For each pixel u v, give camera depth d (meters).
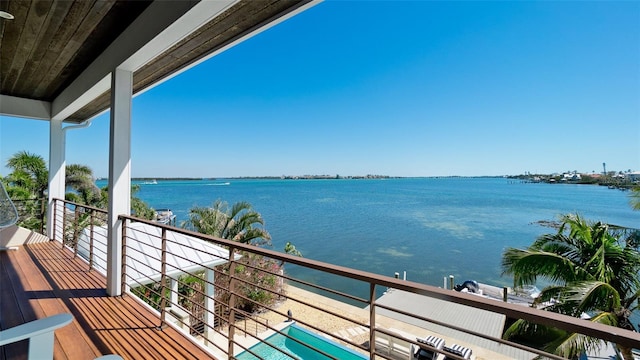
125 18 2.60
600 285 4.52
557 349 4.29
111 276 2.88
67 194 11.88
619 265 5.09
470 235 25.38
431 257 20.73
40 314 2.47
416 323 7.29
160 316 2.43
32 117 4.90
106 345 2.04
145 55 2.57
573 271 5.06
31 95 4.77
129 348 2.01
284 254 1.46
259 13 2.20
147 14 2.38
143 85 3.86
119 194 2.91
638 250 5.08
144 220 2.56
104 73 3.09
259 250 1.56
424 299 8.48
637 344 0.62
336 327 7.65
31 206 6.36
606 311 4.54
